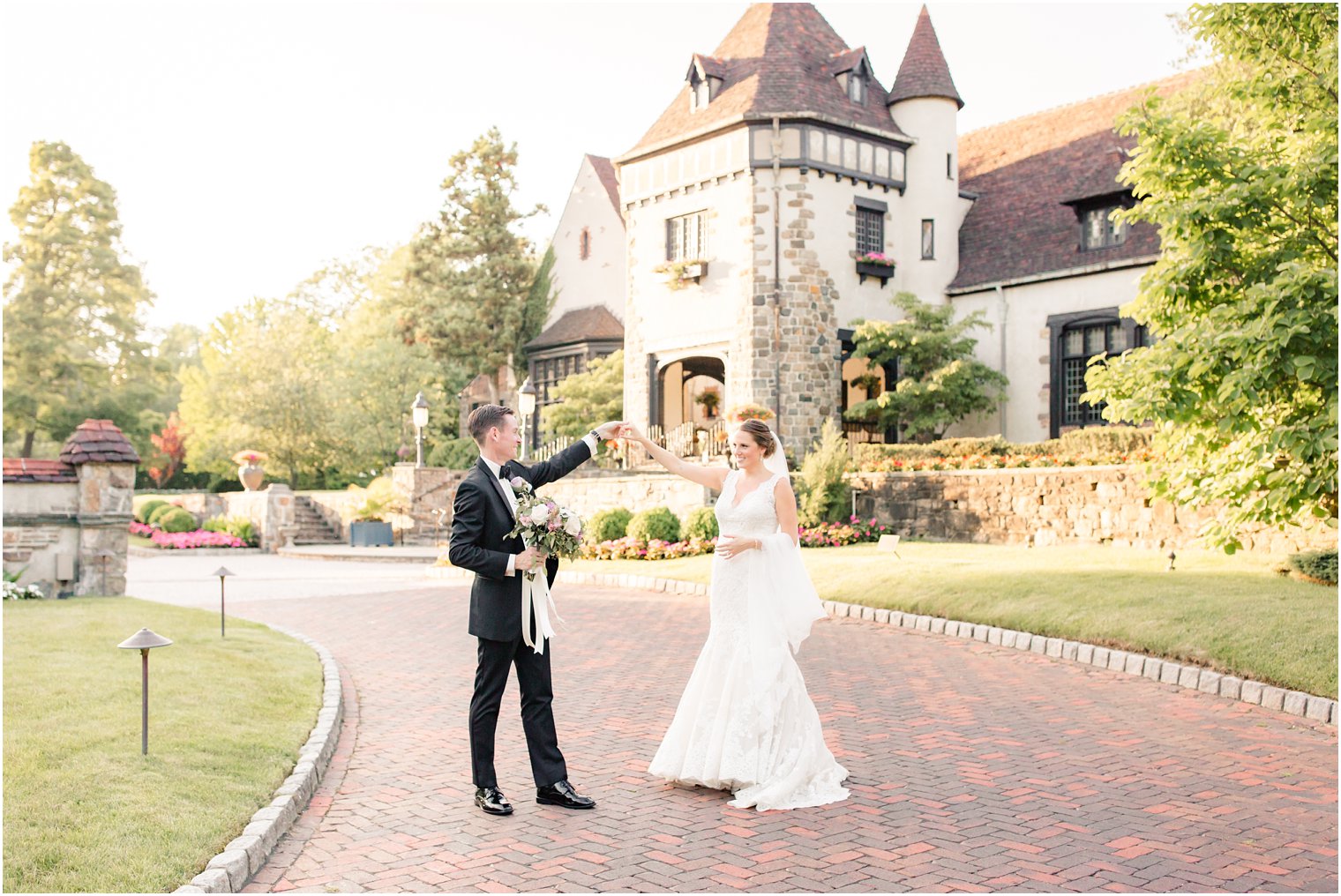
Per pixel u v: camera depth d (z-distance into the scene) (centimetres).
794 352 2347
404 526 2917
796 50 2489
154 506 3656
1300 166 941
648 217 2606
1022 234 2475
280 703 732
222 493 3769
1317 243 991
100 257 4619
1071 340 2319
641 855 458
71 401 4600
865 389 2511
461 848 469
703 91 2509
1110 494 1583
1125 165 1044
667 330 2556
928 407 2295
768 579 566
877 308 2495
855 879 426
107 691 701
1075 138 2608
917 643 1053
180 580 1908
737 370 2384
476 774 527
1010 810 521
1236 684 799
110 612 1136
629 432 600
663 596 1454
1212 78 1509
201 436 4350
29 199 4612
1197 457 1062
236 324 5000
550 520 515
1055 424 2312
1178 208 960
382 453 3800
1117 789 557
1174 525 1491
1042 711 755
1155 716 738
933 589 1229
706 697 564
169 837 439
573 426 2952
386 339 3994
